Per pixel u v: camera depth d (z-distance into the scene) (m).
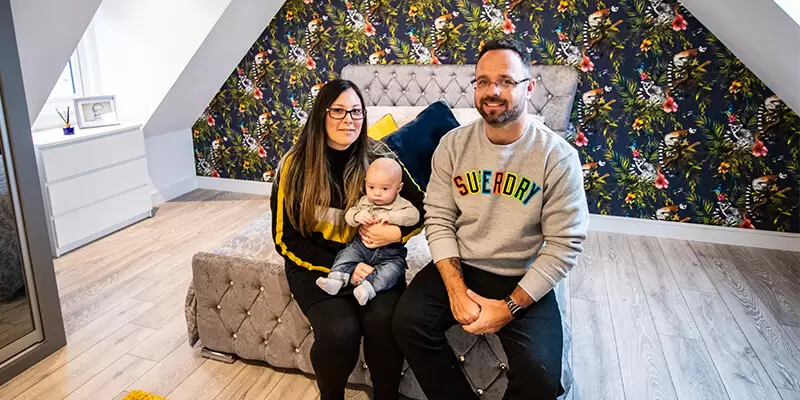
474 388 1.81
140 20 3.56
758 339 2.29
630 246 3.33
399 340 1.60
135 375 2.05
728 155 3.21
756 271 2.95
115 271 2.95
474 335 1.77
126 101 3.81
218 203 4.18
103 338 2.30
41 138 3.11
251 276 1.99
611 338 2.31
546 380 1.45
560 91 3.23
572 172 1.61
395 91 3.58
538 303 1.64
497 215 1.67
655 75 3.22
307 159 1.71
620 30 3.21
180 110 4.05
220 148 4.43
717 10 2.65
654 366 2.11
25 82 2.66
